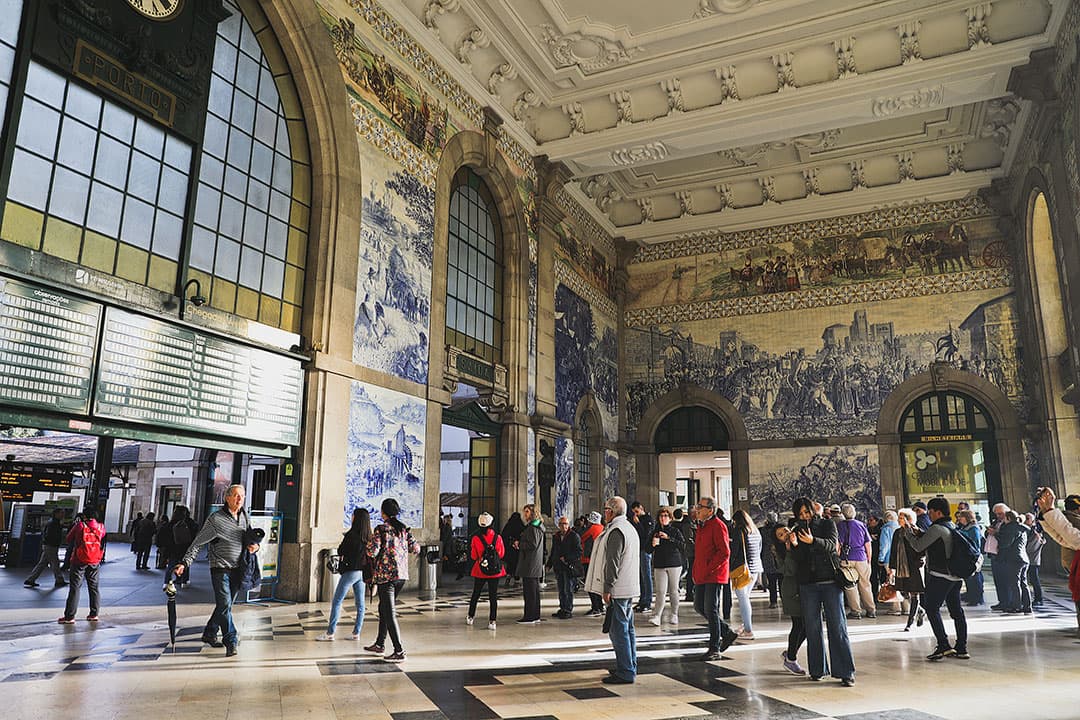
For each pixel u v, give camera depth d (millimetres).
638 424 24953
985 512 20938
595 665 7223
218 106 11148
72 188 8914
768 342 23891
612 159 20078
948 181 21875
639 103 18938
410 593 13656
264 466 21328
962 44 16141
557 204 21250
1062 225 15398
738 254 24781
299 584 11312
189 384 10062
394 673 6668
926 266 22453
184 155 10461
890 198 22625
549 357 19953
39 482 17438
